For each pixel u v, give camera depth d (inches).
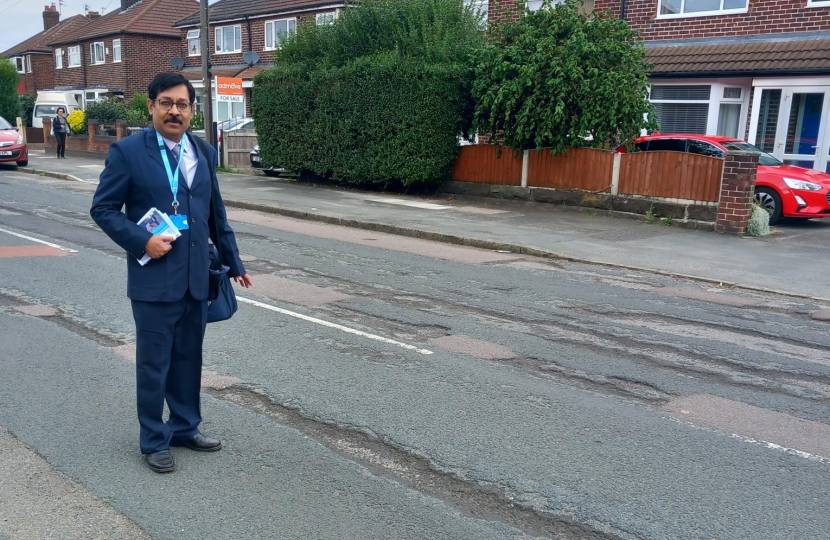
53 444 175.9
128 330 269.6
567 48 585.6
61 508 146.9
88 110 1221.1
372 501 152.6
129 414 195.2
